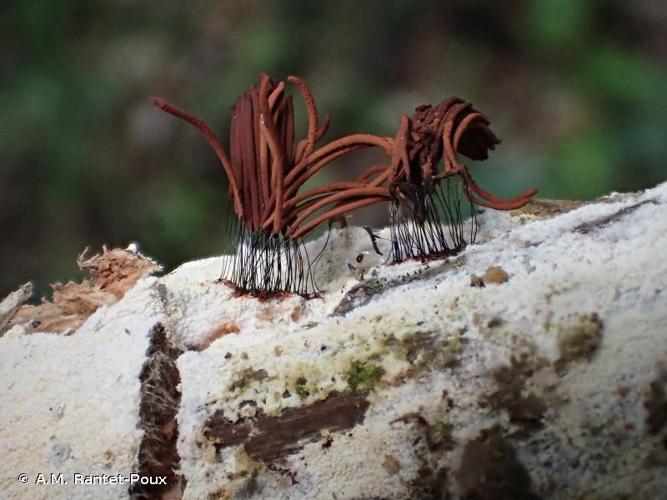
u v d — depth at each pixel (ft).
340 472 0.37
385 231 0.42
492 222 0.42
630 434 0.36
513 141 0.87
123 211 0.86
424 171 0.40
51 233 0.85
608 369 0.36
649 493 0.36
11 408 0.38
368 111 0.89
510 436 0.36
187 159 0.88
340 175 0.84
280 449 0.37
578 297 0.36
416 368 0.37
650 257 0.36
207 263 0.41
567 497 0.36
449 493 0.36
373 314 0.38
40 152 0.87
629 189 0.80
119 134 0.89
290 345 0.37
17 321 0.40
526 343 0.36
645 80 0.87
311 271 0.41
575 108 0.88
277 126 0.41
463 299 0.37
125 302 0.39
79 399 0.38
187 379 0.38
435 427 0.36
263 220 0.41
